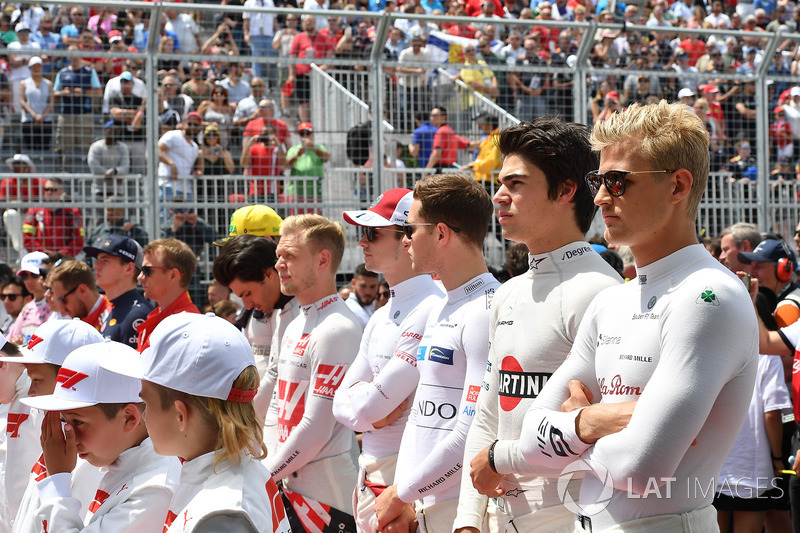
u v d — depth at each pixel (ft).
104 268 21.15
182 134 31.32
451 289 12.50
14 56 30.78
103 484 10.32
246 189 32.01
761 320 17.48
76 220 31.09
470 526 10.43
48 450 10.58
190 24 32.50
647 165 8.28
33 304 30.14
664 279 8.24
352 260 32.99
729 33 34.81
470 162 34.32
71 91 31.01
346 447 15.46
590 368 8.93
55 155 31.24
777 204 35.47
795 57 36.19
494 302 10.94
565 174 10.29
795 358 16.34
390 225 13.97
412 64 32.91
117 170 31.27
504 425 10.15
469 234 12.41
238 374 8.87
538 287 10.33
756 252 19.04
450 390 12.02
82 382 10.21
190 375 8.71
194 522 8.15
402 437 13.02
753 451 18.24
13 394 14.52
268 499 8.77
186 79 32.22
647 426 7.54
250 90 32.96
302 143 32.68
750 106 35.63
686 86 35.73
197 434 8.81
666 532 7.80
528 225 10.41
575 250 10.30
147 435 10.43
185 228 31.01
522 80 34.71
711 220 35.01
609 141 8.60
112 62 31.40
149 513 9.74
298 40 32.63
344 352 14.88
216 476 8.57
